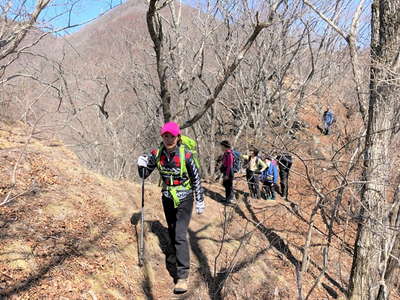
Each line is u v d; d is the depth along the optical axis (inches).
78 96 404.2
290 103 443.8
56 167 204.1
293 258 245.3
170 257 173.6
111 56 445.4
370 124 182.2
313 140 291.7
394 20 174.2
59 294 125.5
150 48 466.3
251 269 204.2
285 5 364.2
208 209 258.5
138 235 178.7
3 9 151.9
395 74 168.2
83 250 149.9
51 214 161.2
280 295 197.6
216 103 451.2
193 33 400.8
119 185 223.5
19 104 252.2
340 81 382.6
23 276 125.2
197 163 157.0
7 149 199.2
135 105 494.3
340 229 307.0
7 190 163.2
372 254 184.9
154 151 162.7
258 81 454.0
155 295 155.4
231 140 471.8
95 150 387.5
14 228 142.9
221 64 393.4
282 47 449.1
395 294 218.8
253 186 348.5
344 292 222.1
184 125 260.8
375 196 176.6
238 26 397.4
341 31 224.8
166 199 160.1
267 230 271.4
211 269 187.2
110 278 145.6
